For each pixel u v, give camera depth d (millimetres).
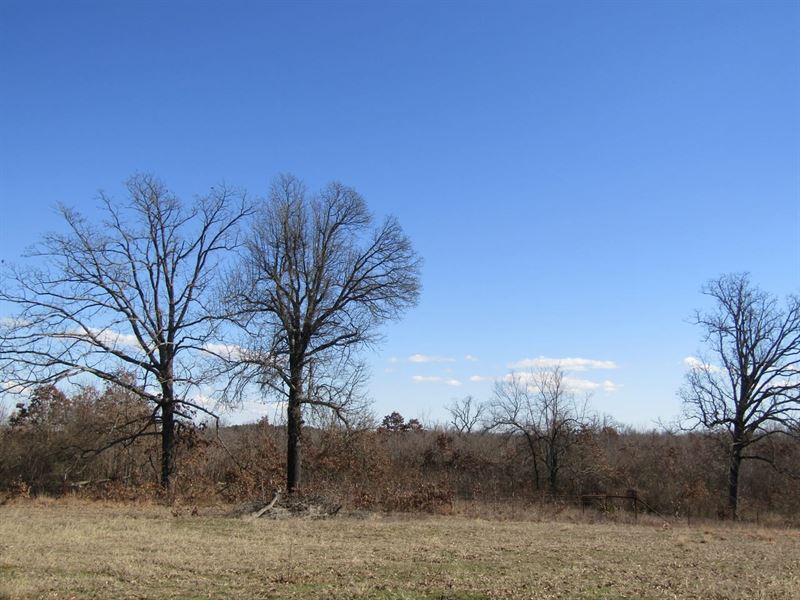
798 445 45594
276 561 14430
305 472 37188
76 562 13500
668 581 13391
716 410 41281
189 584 11891
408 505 30078
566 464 45812
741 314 41062
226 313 32406
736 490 40312
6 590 10805
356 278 34125
